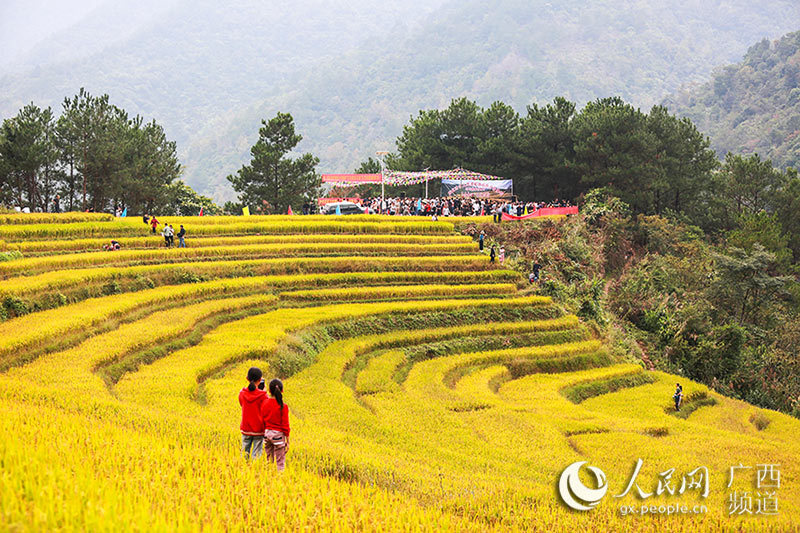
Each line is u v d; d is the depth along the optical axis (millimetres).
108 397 22766
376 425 27031
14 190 69062
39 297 34906
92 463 13086
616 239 75250
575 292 59438
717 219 90312
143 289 41688
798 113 166750
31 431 14500
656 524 18484
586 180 82062
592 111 92000
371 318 44750
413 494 17859
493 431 29891
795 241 83562
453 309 49406
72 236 48469
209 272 46312
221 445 17891
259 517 12398
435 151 92000
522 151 87312
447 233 65875
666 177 83812
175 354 32156
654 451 29594
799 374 53000
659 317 61500
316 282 49406
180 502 12188
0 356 26844
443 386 36719
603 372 45562
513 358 44781
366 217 65750
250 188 82375
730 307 64812
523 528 16547
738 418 41938
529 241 66688
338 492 15148
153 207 78188
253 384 16047
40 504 10086
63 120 68875
